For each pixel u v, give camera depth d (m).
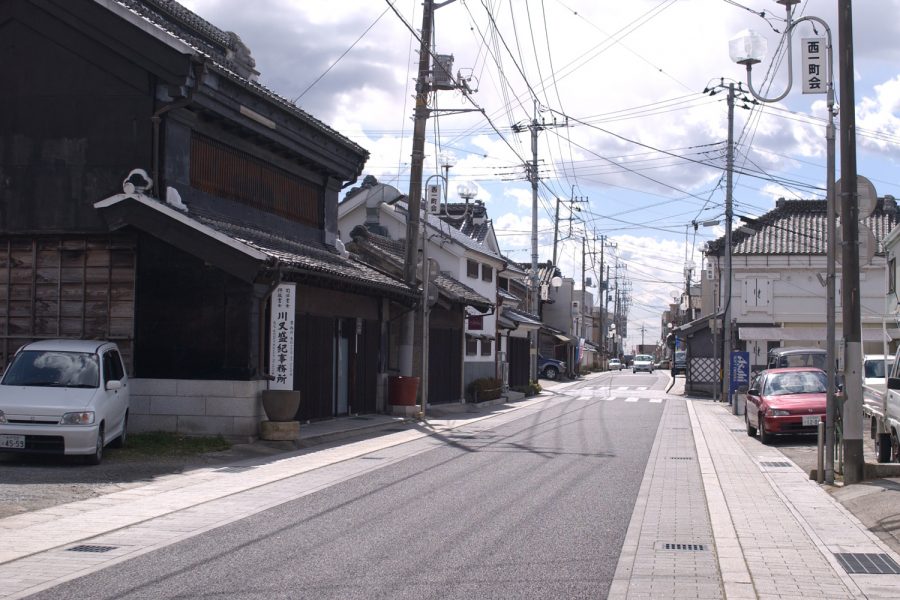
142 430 17.55
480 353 39.88
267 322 18.42
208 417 17.42
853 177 13.26
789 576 7.84
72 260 17.98
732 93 36.50
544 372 65.38
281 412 17.70
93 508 10.95
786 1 13.30
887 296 25.03
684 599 7.08
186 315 17.61
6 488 12.09
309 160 23.34
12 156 18.17
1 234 18.11
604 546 9.07
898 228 22.62
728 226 37.91
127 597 6.99
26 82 18.17
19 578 7.58
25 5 18.08
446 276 36.28
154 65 17.50
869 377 23.31
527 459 16.55
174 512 10.80
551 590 7.30
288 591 7.18
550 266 80.81
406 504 11.50
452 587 7.34
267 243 19.58
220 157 19.95
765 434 19.70
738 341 45.12
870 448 18.34
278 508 11.16
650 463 16.23
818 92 13.72
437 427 23.91
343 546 8.95
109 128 17.88
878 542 9.31
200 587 7.29
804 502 11.88
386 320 26.69
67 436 13.80
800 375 21.19
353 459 16.36
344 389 24.03
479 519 10.48
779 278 45.22
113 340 17.75
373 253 30.47
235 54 25.25
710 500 12.01
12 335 18.00
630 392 47.62
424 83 25.48
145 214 17.09
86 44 17.92
